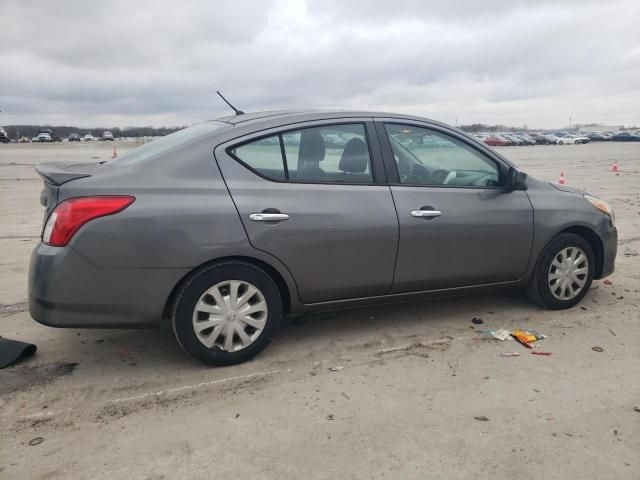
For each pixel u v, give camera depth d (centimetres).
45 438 287
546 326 443
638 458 271
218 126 387
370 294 407
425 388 341
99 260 328
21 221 938
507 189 443
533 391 337
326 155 389
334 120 397
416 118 430
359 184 395
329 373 361
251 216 355
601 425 300
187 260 342
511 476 257
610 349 399
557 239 464
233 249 352
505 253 441
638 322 452
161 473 259
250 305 368
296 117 389
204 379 352
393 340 415
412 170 420
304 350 396
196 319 354
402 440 285
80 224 325
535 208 450
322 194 379
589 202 482
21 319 459
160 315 346
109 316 337
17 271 605
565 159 3356
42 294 329
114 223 328
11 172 2106
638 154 4075
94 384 345
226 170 359
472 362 378
